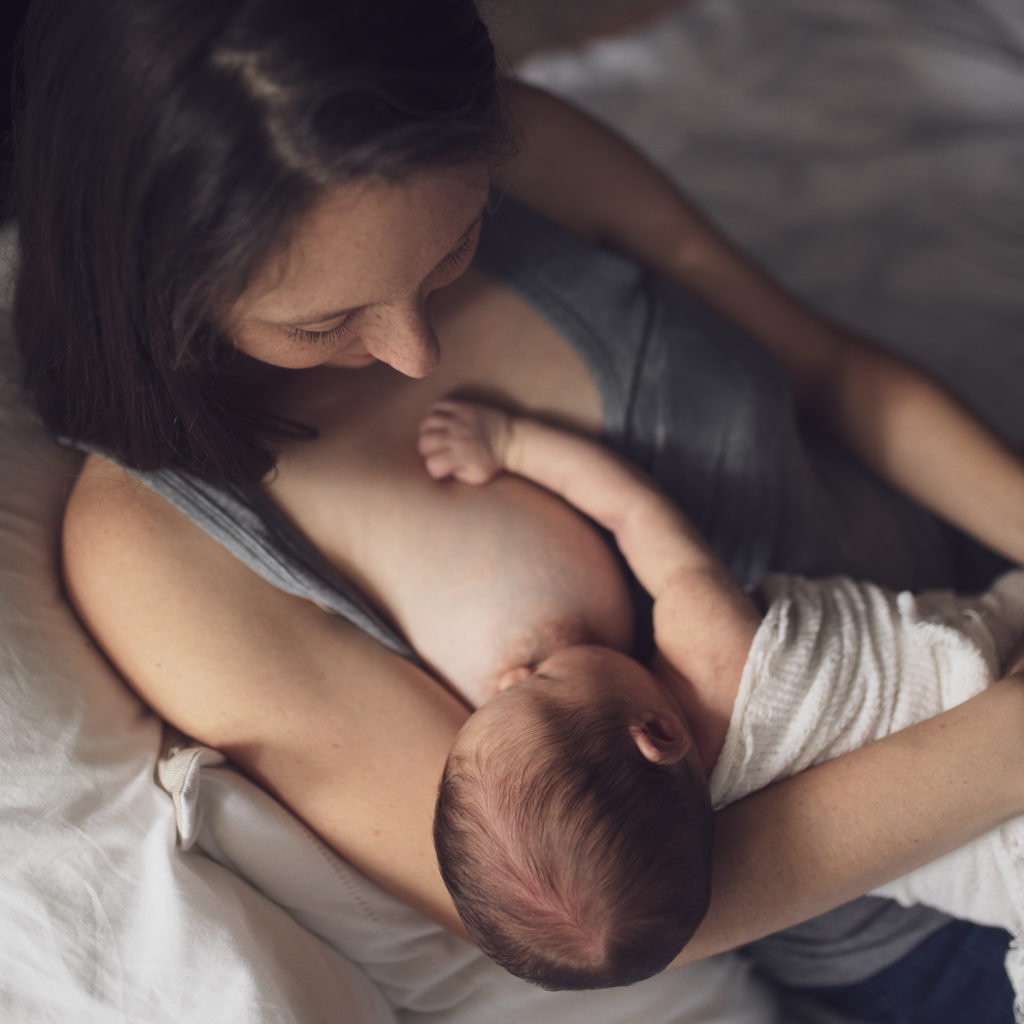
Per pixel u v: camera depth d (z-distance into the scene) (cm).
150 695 80
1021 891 78
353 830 80
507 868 72
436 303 92
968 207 170
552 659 81
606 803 71
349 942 83
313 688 79
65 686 77
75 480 87
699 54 201
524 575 86
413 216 55
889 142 181
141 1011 73
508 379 93
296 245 54
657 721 76
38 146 60
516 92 99
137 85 52
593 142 103
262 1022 72
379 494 86
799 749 78
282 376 88
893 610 85
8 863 74
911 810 74
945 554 113
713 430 94
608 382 93
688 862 71
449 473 88
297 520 83
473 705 86
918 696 81
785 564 99
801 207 175
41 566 82
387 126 52
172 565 78
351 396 89
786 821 75
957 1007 89
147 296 60
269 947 76
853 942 90
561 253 95
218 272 56
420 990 85
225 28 50
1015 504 99
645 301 95
